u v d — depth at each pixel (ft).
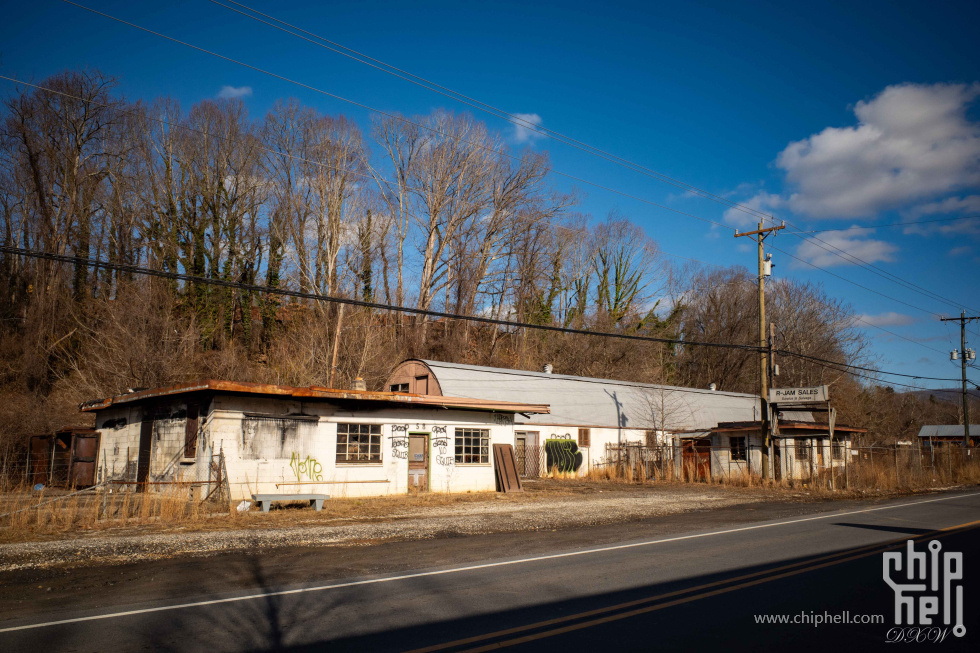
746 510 64.39
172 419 64.75
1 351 112.06
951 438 216.33
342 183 151.64
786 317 194.59
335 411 66.69
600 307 199.21
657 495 80.38
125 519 47.70
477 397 112.47
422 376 116.37
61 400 103.14
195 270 136.15
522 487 81.76
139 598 25.96
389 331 159.43
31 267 121.90
